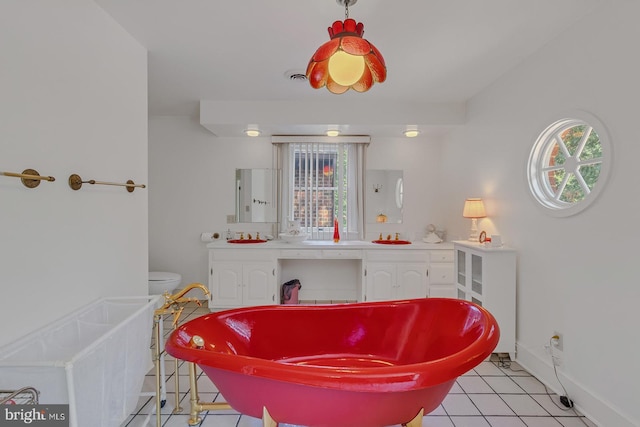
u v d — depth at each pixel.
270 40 2.13
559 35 2.04
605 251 1.71
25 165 1.30
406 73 2.63
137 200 2.10
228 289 3.56
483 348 1.32
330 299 4.12
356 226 3.99
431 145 4.07
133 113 2.07
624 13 1.60
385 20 1.90
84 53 1.63
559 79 2.04
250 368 1.24
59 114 1.47
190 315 3.52
